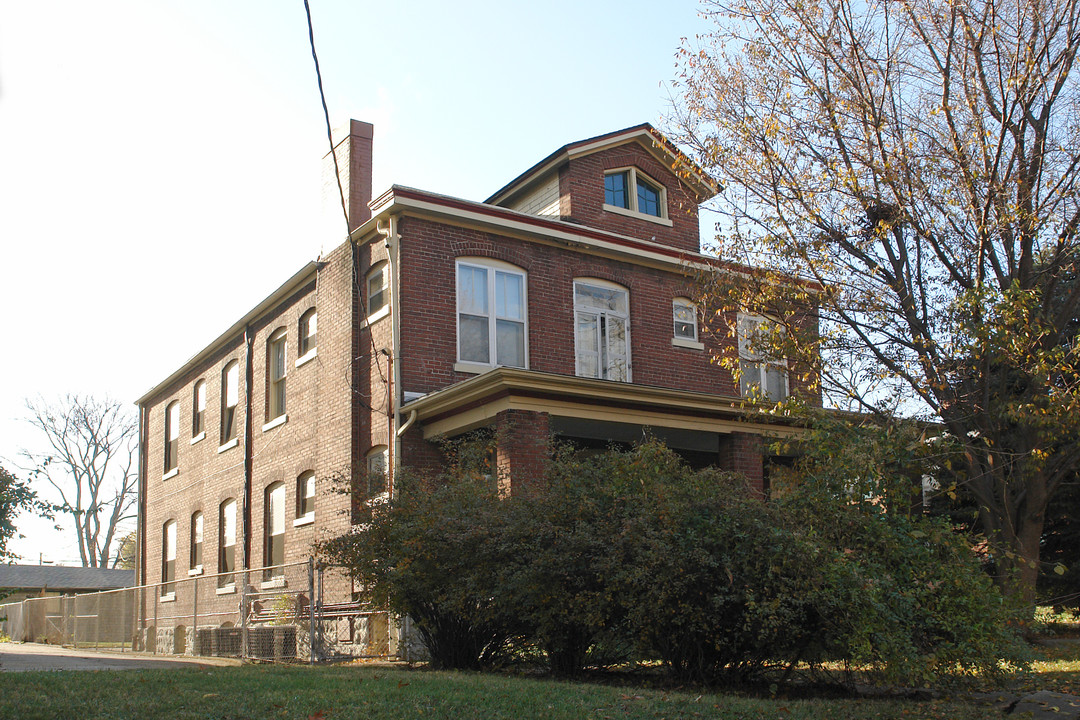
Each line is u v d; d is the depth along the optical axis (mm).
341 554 12719
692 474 10828
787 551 9250
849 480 10445
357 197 19203
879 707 8859
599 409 15844
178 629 24953
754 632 9617
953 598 9914
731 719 7996
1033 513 14891
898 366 14875
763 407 15648
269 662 14648
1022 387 16047
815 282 15586
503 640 12359
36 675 10125
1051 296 15078
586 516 10891
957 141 14586
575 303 19281
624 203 21078
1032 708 9352
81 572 46219
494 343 18016
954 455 14766
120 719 7215
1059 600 18453
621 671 11586
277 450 21031
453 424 16094
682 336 20719
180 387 27469
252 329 23062
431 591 11883
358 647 15766
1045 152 14469
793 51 15320
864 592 9031
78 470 54594
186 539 25484
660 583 9680
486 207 18109
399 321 17031
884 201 14953
